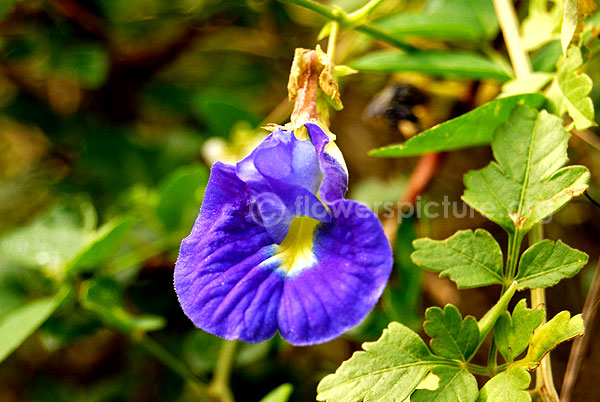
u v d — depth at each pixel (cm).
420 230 33
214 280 23
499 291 36
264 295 23
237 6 42
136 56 42
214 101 38
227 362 33
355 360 23
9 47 39
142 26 41
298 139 24
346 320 22
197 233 23
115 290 33
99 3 39
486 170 25
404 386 23
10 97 43
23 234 33
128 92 42
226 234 23
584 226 37
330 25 29
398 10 38
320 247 23
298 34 44
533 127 25
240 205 24
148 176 40
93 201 40
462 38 33
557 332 23
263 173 23
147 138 41
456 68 30
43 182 43
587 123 25
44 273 33
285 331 22
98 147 41
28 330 30
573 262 23
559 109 27
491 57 32
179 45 42
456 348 23
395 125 33
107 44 40
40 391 41
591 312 27
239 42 45
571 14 26
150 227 36
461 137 27
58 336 33
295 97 26
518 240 24
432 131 27
